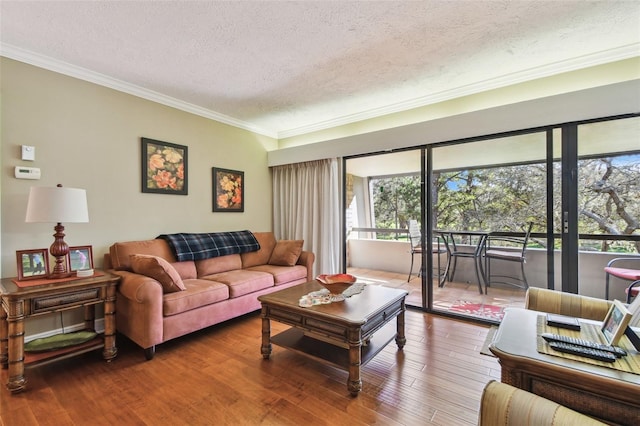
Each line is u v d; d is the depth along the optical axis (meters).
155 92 3.22
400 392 1.84
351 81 3.02
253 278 3.16
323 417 1.62
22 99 2.38
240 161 4.23
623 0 1.90
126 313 2.41
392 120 3.73
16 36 2.19
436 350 2.39
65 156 2.61
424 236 3.40
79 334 2.30
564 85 2.72
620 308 1.24
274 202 4.68
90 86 2.76
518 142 2.85
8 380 1.84
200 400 1.77
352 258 4.11
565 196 2.63
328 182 4.12
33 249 2.33
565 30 2.21
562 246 2.67
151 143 3.20
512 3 1.91
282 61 2.60
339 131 4.20
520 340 1.25
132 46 2.34
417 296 3.49
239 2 1.84
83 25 2.06
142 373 2.08
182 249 3.12
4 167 2.30
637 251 2.42
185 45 2.33
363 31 2.18
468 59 2.62
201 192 3.71
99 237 2.81
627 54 2.46
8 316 1.86
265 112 3.90
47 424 1.57
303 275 3.79
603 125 2.49
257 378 2.01
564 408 0.83
